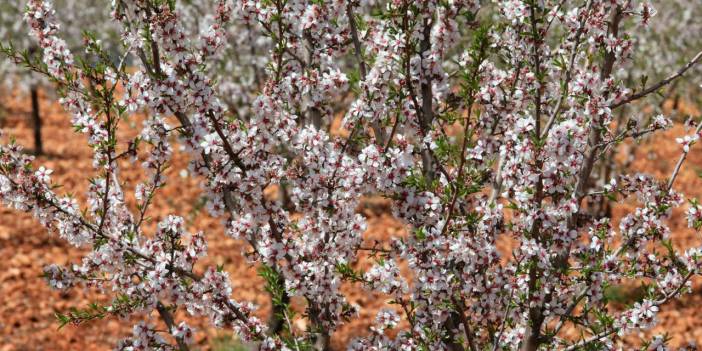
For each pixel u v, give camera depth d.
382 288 2.88
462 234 2.86
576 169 2.79
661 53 10.07
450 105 2.97
